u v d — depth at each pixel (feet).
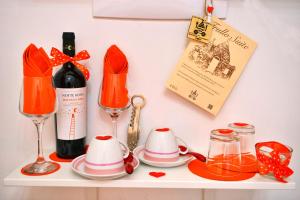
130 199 2.82
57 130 2.43
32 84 2.11
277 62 2.60
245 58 2.53
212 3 2.49
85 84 2.44
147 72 2.61
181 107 2.65
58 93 2.35
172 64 2.59
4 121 2.69
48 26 2.56
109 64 2.36
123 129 2.68
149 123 2.67
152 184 2.16
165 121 2.67
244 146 2.55
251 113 2.66
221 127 2.67
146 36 2.56
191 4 2.49
